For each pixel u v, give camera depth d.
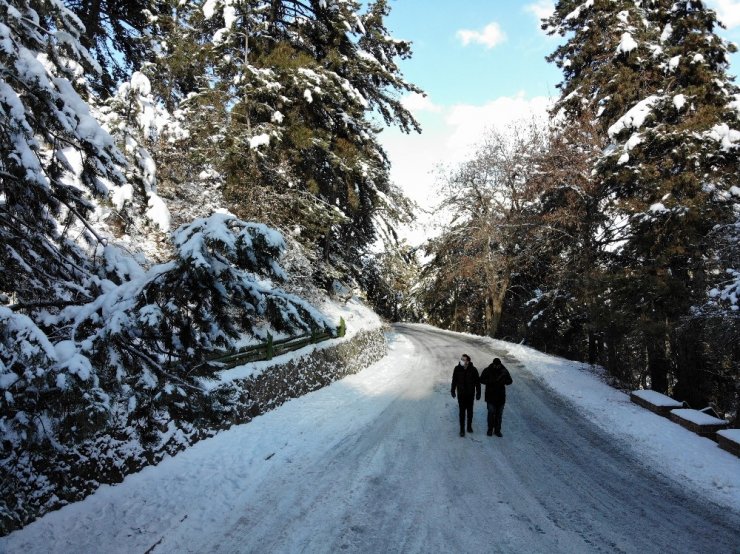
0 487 4.43
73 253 5.68
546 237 24.72
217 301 4.73
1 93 4.40
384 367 18.70
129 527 5.86
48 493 5.84
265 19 16.98
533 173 24.44
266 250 4.73
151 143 11.10
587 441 9.95
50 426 4.14
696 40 17.34
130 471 7.01
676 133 15.59
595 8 21.12
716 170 16.03
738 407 15.04
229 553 5.43
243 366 10.49
